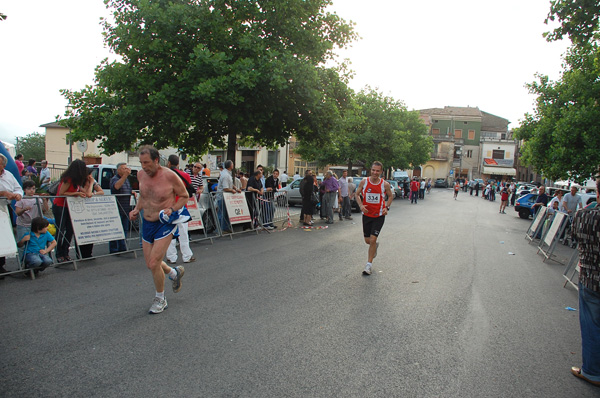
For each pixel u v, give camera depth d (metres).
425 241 11.05
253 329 4.23
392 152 33.31
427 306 5.30
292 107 12.25
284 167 41.12
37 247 6.07
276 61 10.98
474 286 6.50
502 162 67.50
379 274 6.93
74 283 5.77
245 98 11.35
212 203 10.27
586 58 18.58
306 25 12.67
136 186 11.57
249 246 9.27
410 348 3.95
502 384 3.35
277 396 2.96
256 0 11.91
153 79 11.21
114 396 2.88
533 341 4.33
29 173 16.09
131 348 3.68
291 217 16.14
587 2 9.34
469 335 4.38
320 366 3.47
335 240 10.56
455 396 3.11
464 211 24.11
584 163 17.34
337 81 13.49
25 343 3.72
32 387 2.96
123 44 11.62
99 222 7.23
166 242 4.62
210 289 5.64
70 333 3.98
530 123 22.00
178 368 3.33
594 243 3.48
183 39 11.23
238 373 3.28
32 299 5.01
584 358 3.53
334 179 14.77
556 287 6.86
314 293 5.63
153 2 11.34
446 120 70.56
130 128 11.08
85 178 6.97
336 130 13.86
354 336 4.16
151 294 5.33
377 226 6.81
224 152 33.88
